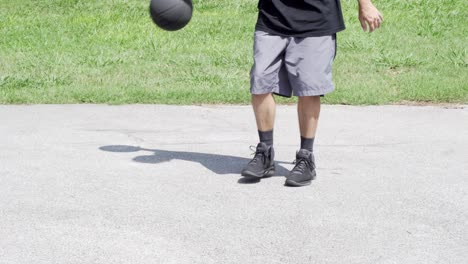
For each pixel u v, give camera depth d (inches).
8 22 1039.6
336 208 390.3
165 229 361.7
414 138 533.0
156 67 780.6
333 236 353.4
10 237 352.8
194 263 324.2
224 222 370.6
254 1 1149.7
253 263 324.2
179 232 358.3
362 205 394.6
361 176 445.1
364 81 708.7
